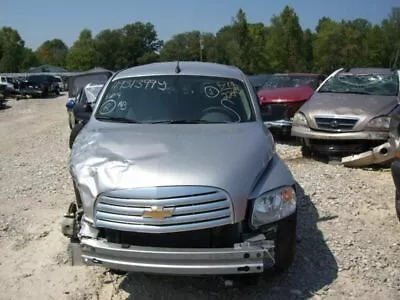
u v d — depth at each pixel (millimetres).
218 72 5535
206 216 3588
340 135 8320
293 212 3951
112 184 3684
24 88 36875
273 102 10750
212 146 4098
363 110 8328
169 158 3848
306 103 9172
